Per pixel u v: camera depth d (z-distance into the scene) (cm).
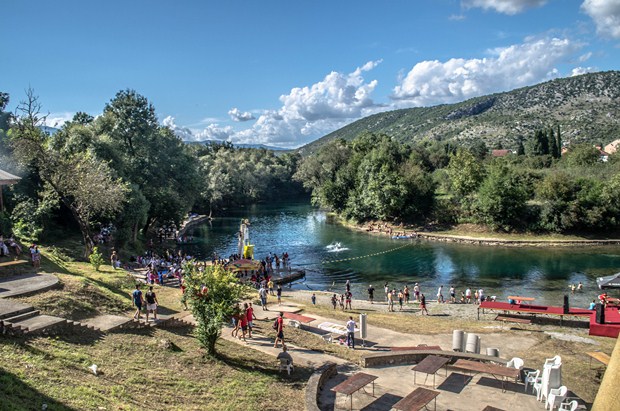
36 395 1084
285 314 2664
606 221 6831
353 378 1487
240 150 18550
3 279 2266
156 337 1839
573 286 4025
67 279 2352
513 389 1592
